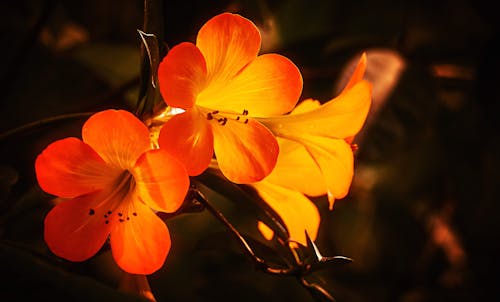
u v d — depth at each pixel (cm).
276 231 77
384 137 95
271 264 79
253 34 75
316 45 96
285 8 100
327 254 101
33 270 72
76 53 99
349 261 75
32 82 96
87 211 74
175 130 73
